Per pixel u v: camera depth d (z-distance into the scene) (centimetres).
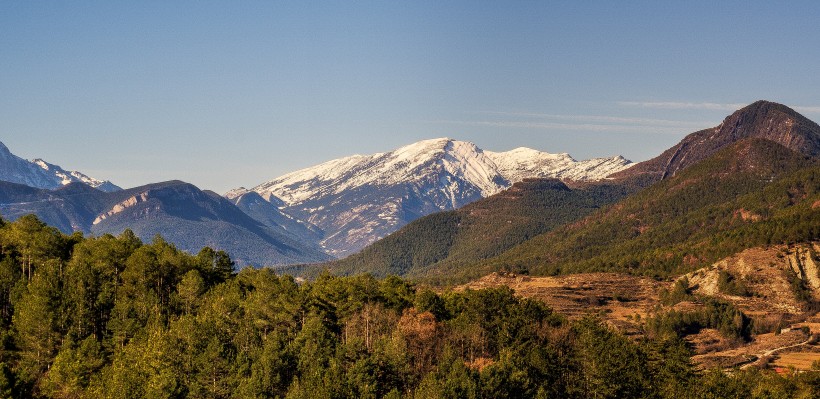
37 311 19150
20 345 19212
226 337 18912
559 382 19675
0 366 16862
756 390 19725
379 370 18388
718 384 19650
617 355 19675
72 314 19762
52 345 19200
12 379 16850
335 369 17550
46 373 18700
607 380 19175
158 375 17238
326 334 19450
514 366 18875
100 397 16888
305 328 19425
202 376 17512
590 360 19638
